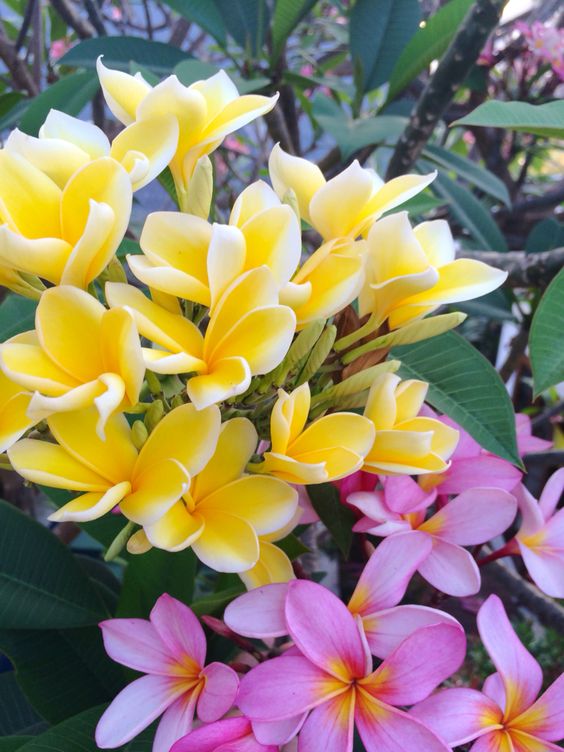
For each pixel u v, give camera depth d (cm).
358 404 30
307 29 111
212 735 26
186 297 25
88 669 42
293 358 27
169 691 29
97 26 79
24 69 72
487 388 37
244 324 24
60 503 40
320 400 29
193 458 25
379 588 30
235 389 23
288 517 27
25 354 23
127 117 31
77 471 25
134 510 24
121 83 30
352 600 30
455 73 54
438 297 29
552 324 33
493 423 36
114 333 23
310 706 26
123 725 28
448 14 61
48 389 23
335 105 67
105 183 25
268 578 29
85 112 129
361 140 62
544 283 53
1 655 60
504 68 98
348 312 30
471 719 28
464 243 84
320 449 27
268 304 24
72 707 40
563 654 67
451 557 32
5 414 25
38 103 55
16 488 72
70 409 23
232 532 26
